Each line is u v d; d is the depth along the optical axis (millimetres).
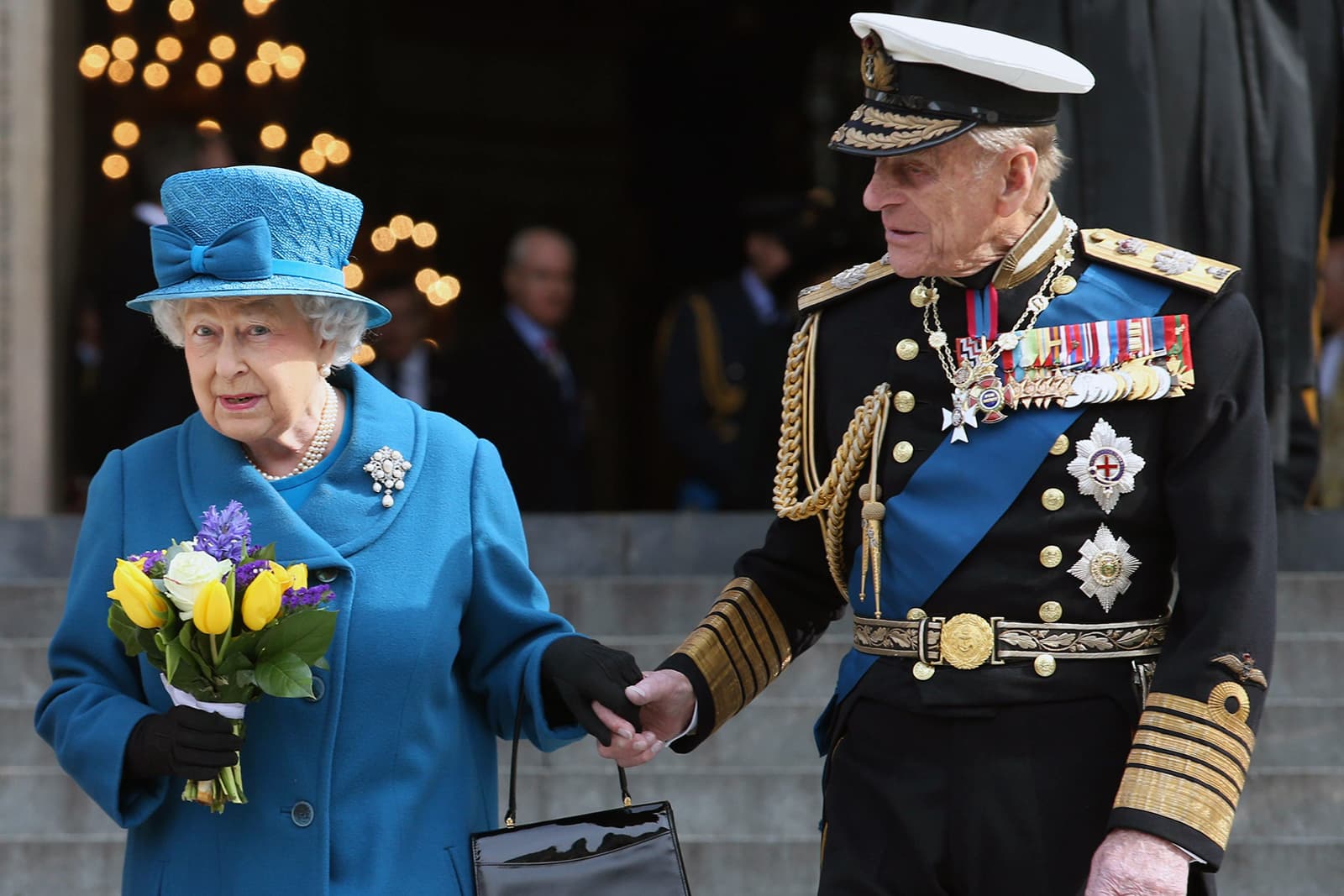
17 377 30828
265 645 11203
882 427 12469
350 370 12703
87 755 11516
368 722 11938
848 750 12586
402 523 12281
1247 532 11547
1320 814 20578
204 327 11656
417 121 56438
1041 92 11906
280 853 11711
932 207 11922
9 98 30844
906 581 12195
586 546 27359
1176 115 22875
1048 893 11703
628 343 58281
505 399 31766
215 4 43500
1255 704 11359
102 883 20156
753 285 31484
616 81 59219
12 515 30750
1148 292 12000
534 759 21766
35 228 30875
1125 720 11797
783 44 54094
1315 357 23891
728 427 31156
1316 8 23641
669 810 12578
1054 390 11852
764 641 13375
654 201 57750
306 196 11680
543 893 12156
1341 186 31500
